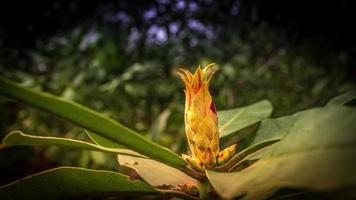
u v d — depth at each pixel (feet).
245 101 2.68
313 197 0.55
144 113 2.54
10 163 2.49
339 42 3.19
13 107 2.51
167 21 3.35
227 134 0.79
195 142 0.62
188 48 2.87
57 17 3.67
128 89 2.44
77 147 0.58
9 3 3.67
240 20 3.26
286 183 0.40
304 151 0.43
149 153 0.55
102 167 2.38
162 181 0.66
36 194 0.63
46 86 2.58
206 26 3.34
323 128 0.44
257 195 0.56
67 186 0.62
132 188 0.63
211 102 0.63
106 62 2.60
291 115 0.78
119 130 0.50
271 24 3.38
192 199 0.61
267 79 2.79
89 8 3.51
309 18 3.29
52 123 2.46
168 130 2.43
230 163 0.62
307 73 3.02
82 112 0.47
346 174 0.36
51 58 3.00
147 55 2.89
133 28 3.32
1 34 3.64
